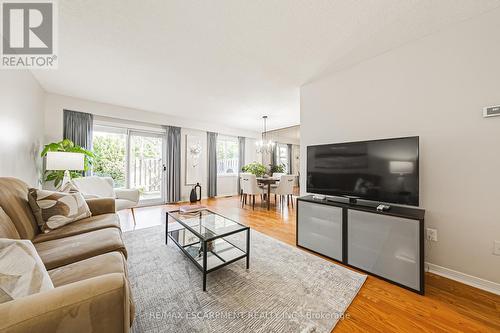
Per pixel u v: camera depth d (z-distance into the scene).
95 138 4.17
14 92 2.23
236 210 4.36
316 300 1.42
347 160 2.12
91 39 1.97
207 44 2.04
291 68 2.50
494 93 1.55
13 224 1.24
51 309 0.55
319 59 2.29
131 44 2.05
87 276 0.93
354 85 2.39
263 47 2.08
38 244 1.34
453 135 1.73
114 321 0.63
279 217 3.77
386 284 1.64
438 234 1.79
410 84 1.96
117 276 0.68
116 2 1.51
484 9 1.55
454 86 1.72
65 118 3.59
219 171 6.31
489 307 1.37
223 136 6.36
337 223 2.01
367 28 1.78
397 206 1.96
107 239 1.42
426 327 1.20
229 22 1.73
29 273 0.66
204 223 2.16
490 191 1.57
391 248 1.66
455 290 1.56
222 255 1.85
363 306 1.38
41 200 1.63
